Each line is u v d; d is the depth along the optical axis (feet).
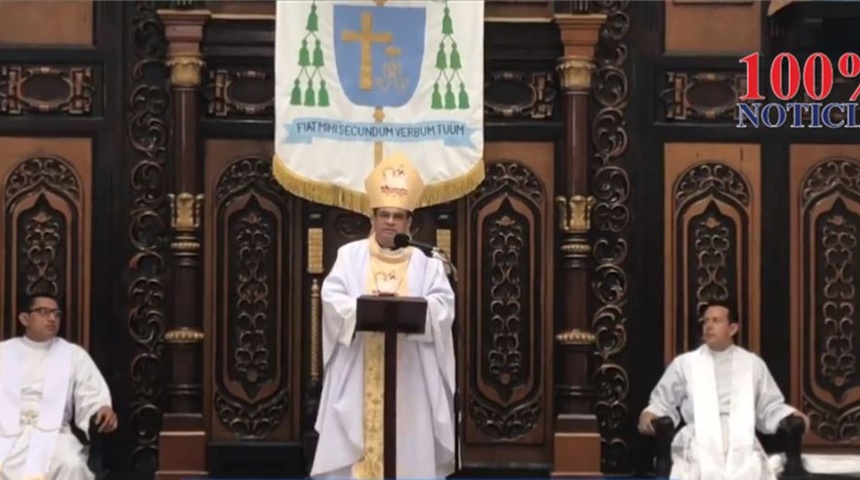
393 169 35.19
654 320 41.04
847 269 41.22
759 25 41.34
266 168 40.73
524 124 40.91
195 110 40.11
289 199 40.65
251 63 40.83
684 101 41.24
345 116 39.06
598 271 41.11
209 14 39.96
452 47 39.27
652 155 41.16
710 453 38.04
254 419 40.52
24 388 38.40
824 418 41.14
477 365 40.83
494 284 40.86
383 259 35.29
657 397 39.47
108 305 40.65
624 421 40.98
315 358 39.55
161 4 40.63
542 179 40.96
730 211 41.16
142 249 40.75
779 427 38.65
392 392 32.99
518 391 40.83
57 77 40.78
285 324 40.57
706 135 41.16
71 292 40.65
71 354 38.86
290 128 38.91
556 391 40.70
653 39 41.32
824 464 39.68
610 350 41.09
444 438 34.96
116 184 40.75
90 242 40.70
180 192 39.96
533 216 40.91
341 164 38.99
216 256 40.57
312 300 40.11
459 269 40.75
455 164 39.04
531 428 40.83
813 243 41.16
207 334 40.47
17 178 40.63
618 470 40.91
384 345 34.24
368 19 39.24
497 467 40.52
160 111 40.88
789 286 41.14
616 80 41.24
